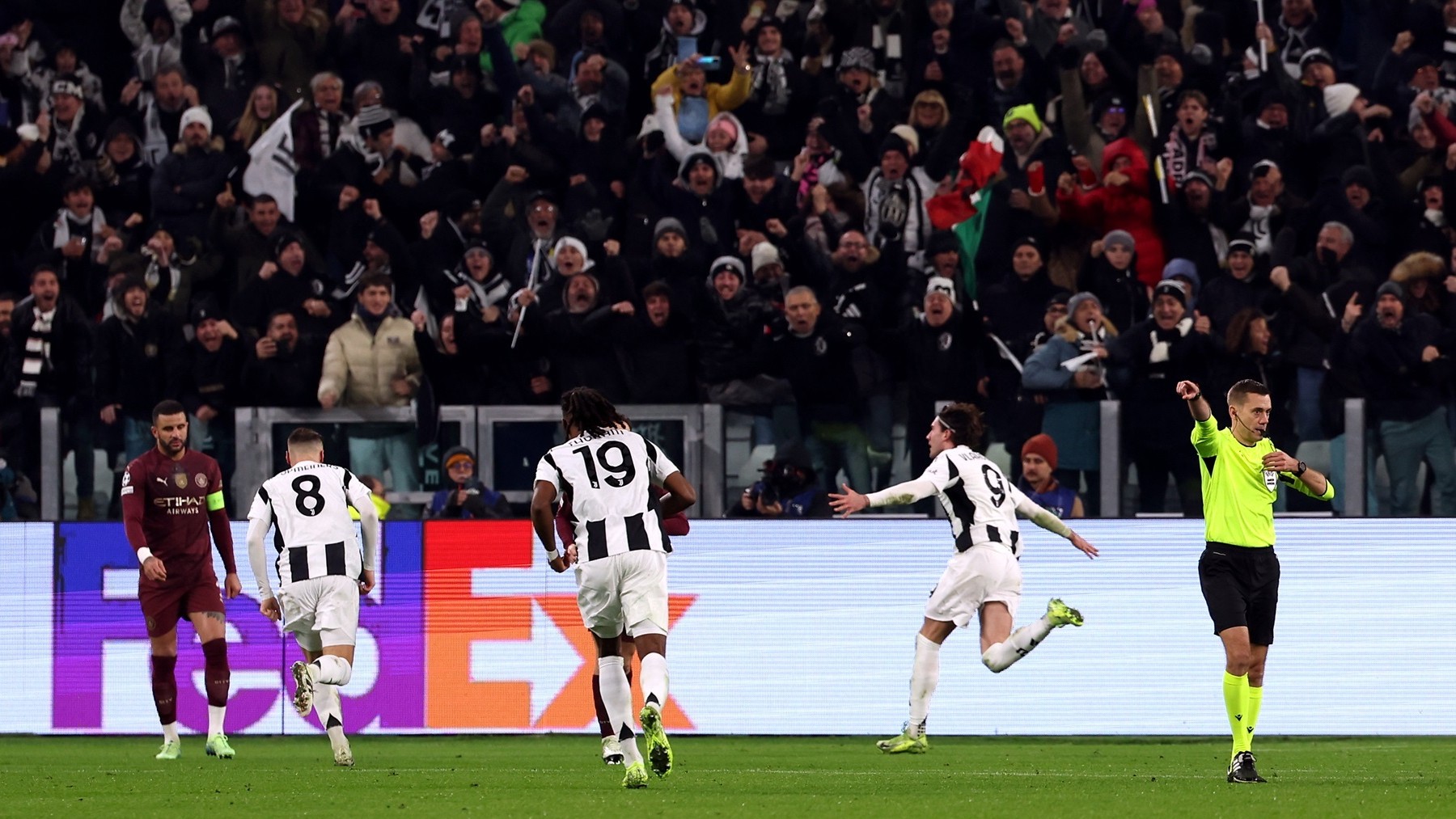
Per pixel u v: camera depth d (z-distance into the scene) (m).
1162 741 34.81
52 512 47.53
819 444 45.91
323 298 49.84
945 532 36.03
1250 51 52.56
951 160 51.31
